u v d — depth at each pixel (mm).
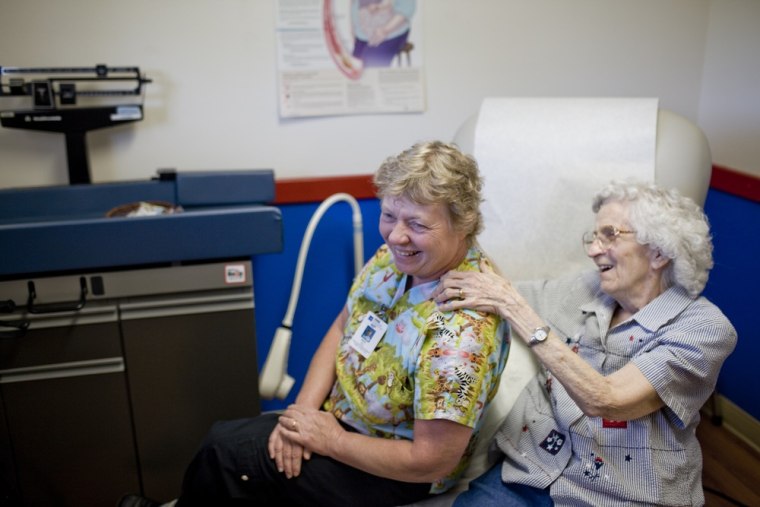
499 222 1747
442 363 1196
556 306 1535
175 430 1888
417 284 1349
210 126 2172
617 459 1299
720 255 2322
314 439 1343
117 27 2031
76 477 1865
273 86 2176
